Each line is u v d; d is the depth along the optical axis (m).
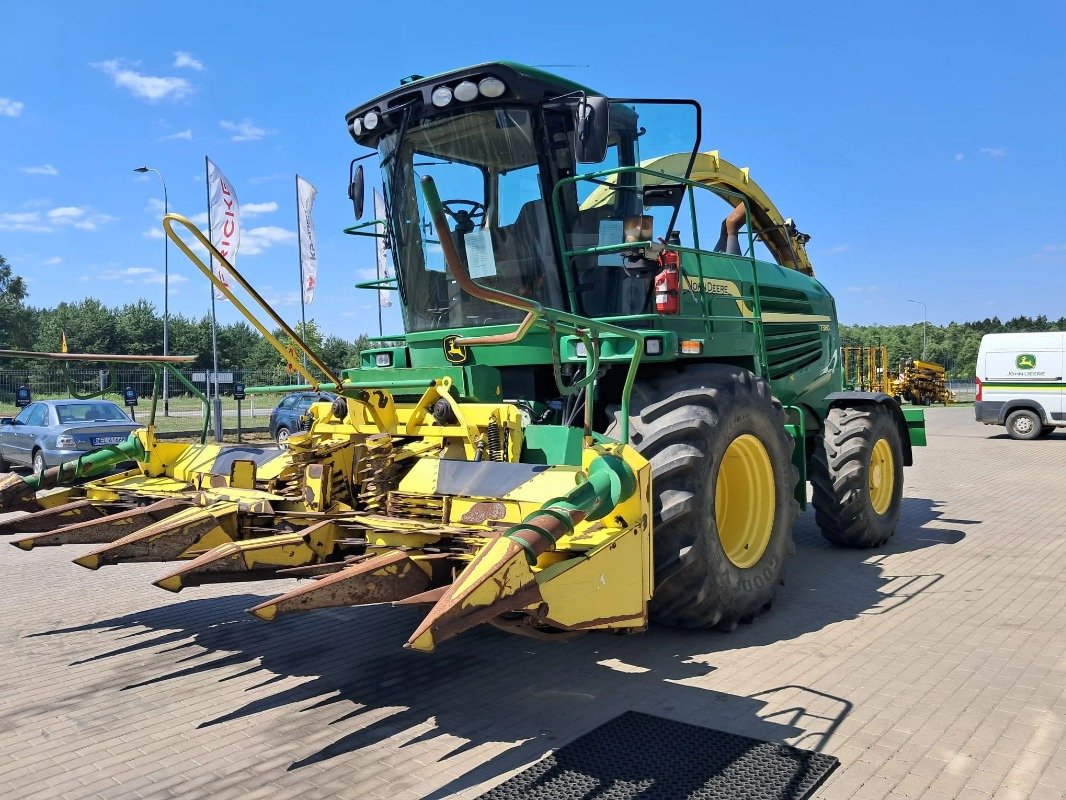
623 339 5.03
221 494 5.19
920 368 38.09
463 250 5.74
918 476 13.03
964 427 23.75
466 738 3.68
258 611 3.25
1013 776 3.26
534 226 5.43
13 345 69.00
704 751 3.48
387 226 6.18
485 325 5.74
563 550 3.88
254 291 4.52
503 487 4.21
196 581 4.04
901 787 3.19
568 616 3.66
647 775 3.27
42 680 4.45
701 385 5.14
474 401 5.32
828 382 8.89
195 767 3.43
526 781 3.24
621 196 5.69
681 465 4.67
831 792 3.15
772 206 8.89
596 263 5.56
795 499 6.02
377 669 4.58
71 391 5.65
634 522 4.08
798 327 8.10
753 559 5.37
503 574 3.30
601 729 3.72
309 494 4.76
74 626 5.46
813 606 5.77
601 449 4.15
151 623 5.52
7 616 5.71
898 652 4.75
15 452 14.45
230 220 20.09
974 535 8.30
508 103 5.25
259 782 3.29
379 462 4.78
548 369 5.88
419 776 3.33
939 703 3.99
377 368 6.29
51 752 3.59
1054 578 6.47
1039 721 3.78
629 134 5.67
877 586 6.31
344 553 4.63
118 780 3.32
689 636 5.11
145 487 5.71
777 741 3.59
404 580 3.76
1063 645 4.85
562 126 5.34
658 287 5.22
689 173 5.94
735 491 5.48
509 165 5.45
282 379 23.69
